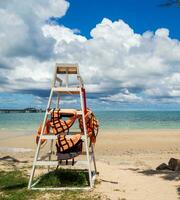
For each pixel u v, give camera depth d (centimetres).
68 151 411
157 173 529
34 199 364
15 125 2714
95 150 1005
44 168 543
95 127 440
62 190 398
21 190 401
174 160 584
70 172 461
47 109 414
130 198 372
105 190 402
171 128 2256
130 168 597
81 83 426
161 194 391
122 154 912
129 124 2869
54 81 420
